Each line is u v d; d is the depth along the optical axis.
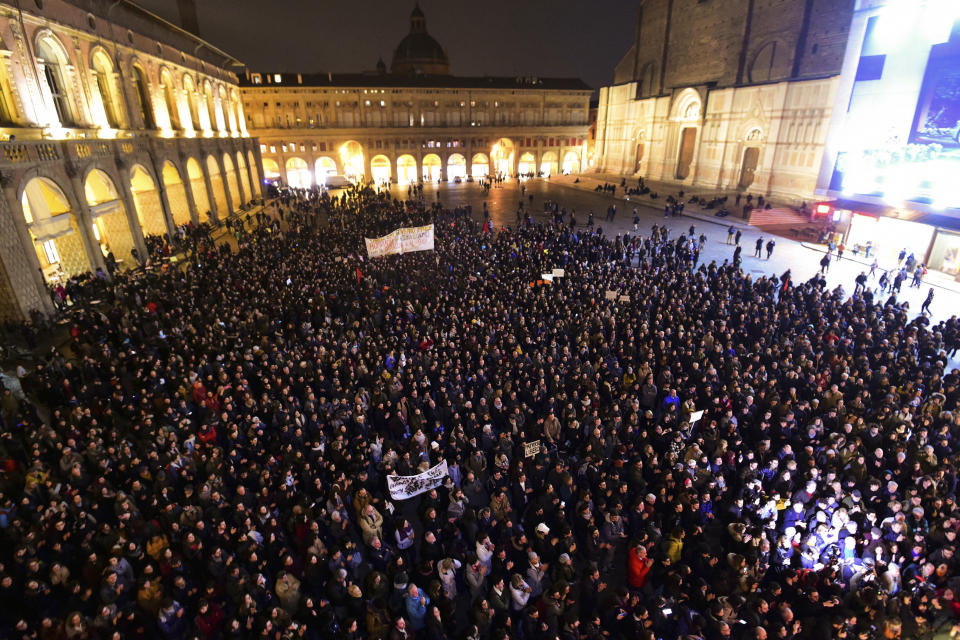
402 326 18.61
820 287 21.88
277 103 72.94
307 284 22.50
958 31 28.72
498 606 8.09
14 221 19.42
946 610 8.26
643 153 67.62
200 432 12.09
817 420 12.08
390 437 13.29
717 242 37.41
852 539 8.84
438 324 18.17
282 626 7.59
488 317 18.20
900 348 16.62
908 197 32.06
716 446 11.63
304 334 18.17
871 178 34.53
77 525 9.30
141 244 29.25
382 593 8.16
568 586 7.86
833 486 9.88
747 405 12.88
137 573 9.01
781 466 11.48
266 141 73.69
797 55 45.38
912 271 28.12
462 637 8.38
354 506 10.17
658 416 14.05
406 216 40.91
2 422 13.30
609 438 11.82
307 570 8.77
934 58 29.98
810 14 44.00
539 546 9.32
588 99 85.94
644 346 15.70
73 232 24.00
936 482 10.20
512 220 47.94
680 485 10.24
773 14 47.38
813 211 39.16
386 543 9.46
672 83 62.34
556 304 19.64
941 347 17.53
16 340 18.86
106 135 28.47
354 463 11.04
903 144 32.12
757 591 8.32
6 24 21.14
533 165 87.06
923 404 13.45
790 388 13.82
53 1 24.16
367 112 76.31
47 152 21.47
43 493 10.35
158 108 35.53
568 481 10.59
